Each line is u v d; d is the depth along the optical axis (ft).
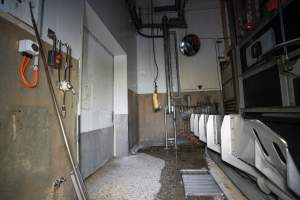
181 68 16.21
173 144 15.40
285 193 3.73
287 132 4.50
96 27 8.48
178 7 15.79
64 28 5.24
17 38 3.55
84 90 7.87
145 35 16.46
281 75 5.11
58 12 4.98
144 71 16.55
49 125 4.36
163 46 16.52
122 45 11.37
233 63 11.57
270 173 4.02
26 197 3.60
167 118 15.87
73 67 5.65
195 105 15.71
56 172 4.55
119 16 10.89
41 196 4.00
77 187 5.12
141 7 16.81
